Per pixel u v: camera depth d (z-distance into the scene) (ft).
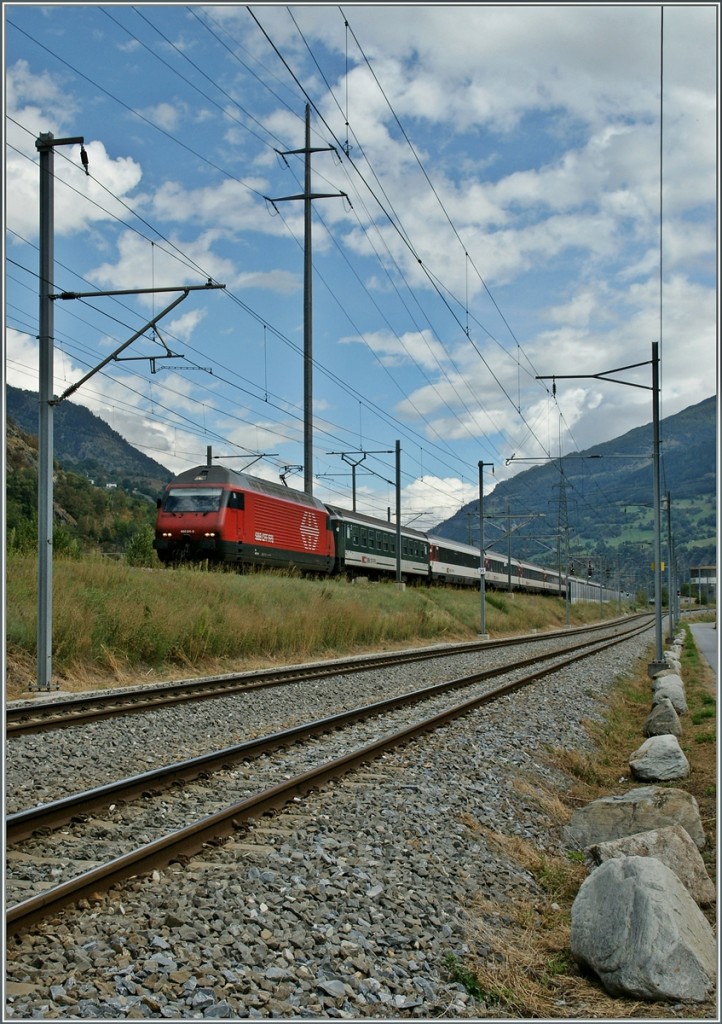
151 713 44.42
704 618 327.26
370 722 45.62
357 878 21.30
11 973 15.20
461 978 17.46
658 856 22.41
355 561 148.15
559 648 121.70
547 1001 17.38
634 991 17.22
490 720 47.50
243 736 41.27
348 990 15.89
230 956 16.51
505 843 27.32
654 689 70.69
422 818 27.53
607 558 373.81
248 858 21.59
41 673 52.21
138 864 19.99
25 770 31.42
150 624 66.28
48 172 54.08
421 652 96.53
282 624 83.97
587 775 41.11
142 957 16.02
